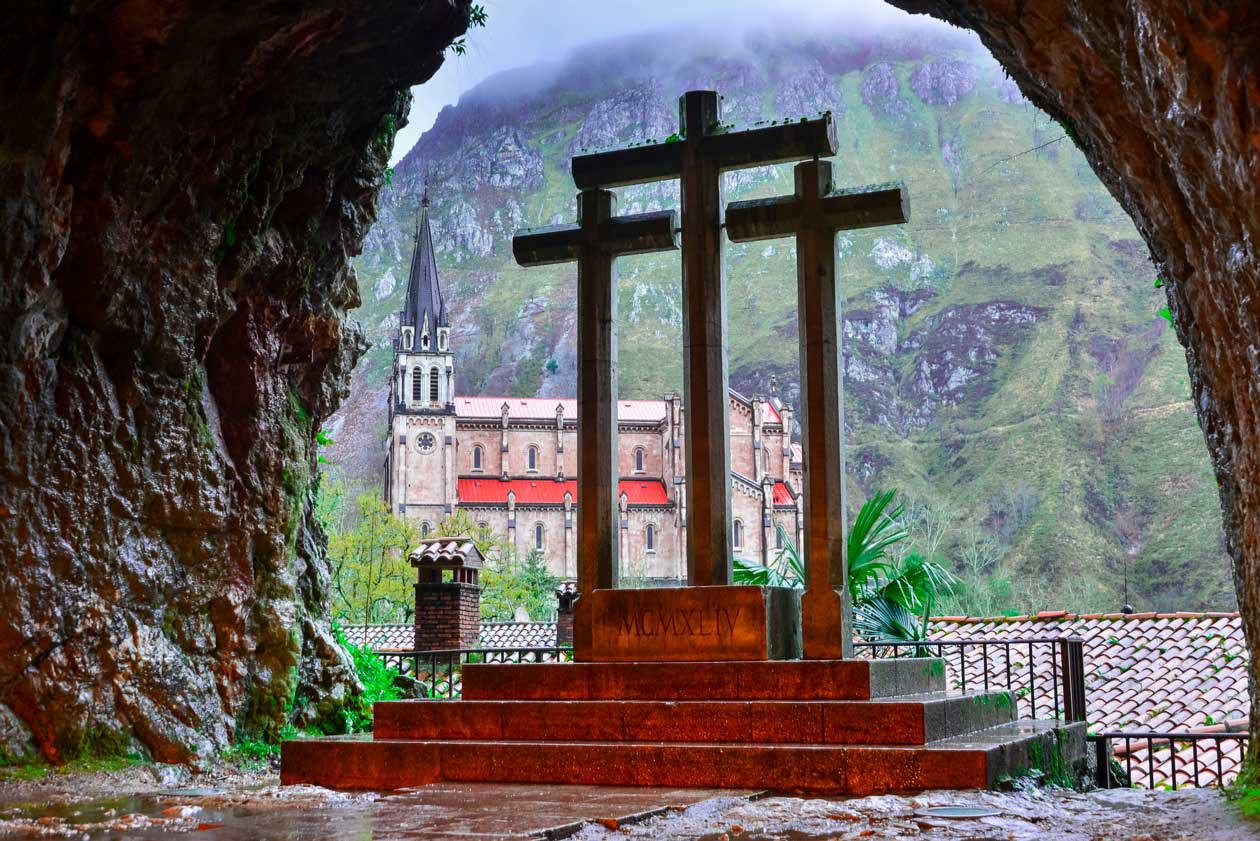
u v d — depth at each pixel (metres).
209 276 10.77
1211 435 8.55
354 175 12.67
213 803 6.85
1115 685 15.58
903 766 6.56
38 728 9.34
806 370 8.51
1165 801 6.81
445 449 113.25
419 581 19.97
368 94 11.63
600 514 8.84
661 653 8.19
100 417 9.93
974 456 164.38
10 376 9.12
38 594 9.39
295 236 12.04
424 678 17.80
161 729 10.00
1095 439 158.00
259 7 9.40
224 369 11.52
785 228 8.71
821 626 8.09
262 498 11.54
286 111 10.80
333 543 56.69
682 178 8.99
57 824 5.91
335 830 5.40
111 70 9.16
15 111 8.69
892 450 172.38
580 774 7.18
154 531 10.42
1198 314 7.86
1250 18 5.29
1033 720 9.23
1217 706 14.48
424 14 10.87
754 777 6.81
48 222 9.00
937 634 17.92
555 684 8.03
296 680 11.57
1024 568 136.75
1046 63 8.24
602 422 8.98
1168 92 6.15
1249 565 7.61
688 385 8.74
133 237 9.97
